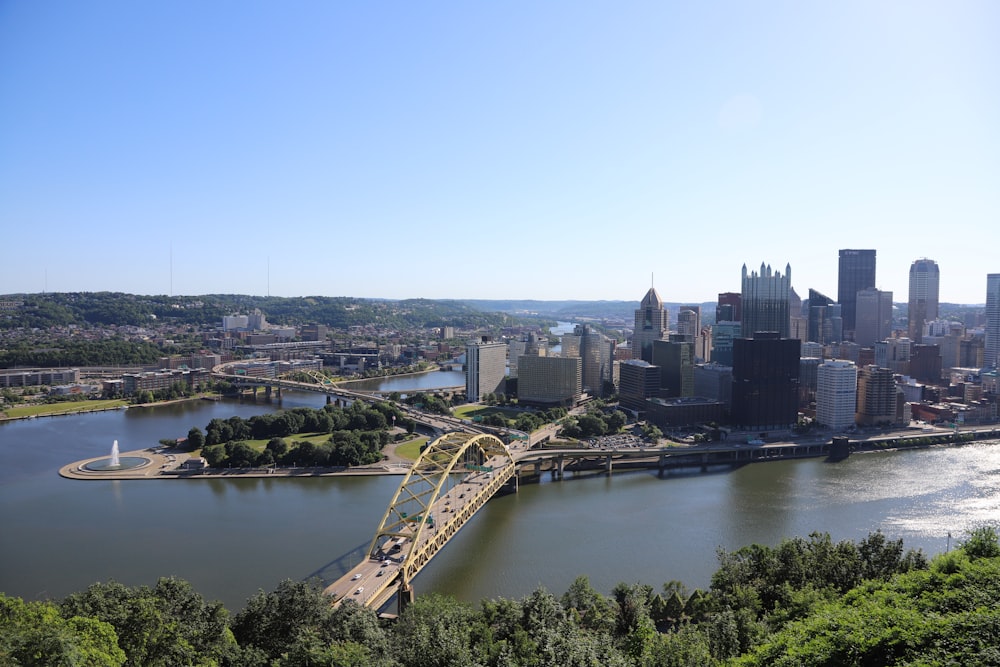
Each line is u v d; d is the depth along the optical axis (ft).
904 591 422.41
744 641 476.95
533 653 426.92
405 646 449.06
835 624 362.74
